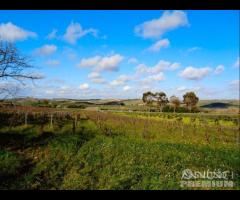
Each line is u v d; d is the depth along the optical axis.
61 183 17.58
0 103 29.27
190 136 41.56
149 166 21.84
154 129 46.84
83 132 38.09
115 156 24.48
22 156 22.81
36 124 40.84
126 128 46.31
